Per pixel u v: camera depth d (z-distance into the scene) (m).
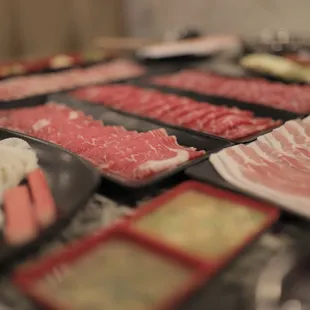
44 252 0.99
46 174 1.25
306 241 1.02
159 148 1.43
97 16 3.66
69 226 1.08
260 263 0.95
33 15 3.35
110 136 1.56
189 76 2.54
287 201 1.08
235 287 0.88
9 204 1.06
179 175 1.26
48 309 0.76
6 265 0.91
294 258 0.94
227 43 2.92
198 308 0.83
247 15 3.12
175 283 0.83
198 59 2.92
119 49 3.17
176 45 2.90
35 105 2.11
